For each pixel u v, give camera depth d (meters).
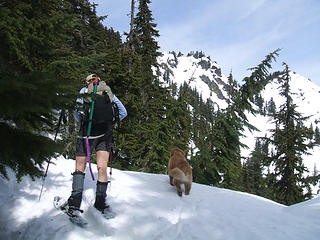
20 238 2.74
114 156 14.81
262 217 3.67
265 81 16.30
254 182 34.78
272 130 17.64
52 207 3.29
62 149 2.20
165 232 3.01
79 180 3.08
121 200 3.75
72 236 2.70
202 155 15.90
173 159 5.05
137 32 19.83
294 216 3.77
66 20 2.64
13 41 2.54
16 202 3.26
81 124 3.26
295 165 16.27
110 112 3.25
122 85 14.28
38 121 2.57
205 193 4.94
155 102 18.91
